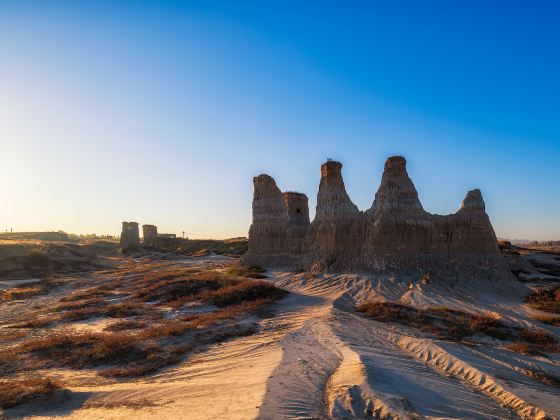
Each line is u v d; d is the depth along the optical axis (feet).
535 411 37.04
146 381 47.57
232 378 44.47
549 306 91.30
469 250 118.93
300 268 142.41
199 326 74.33
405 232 121.08
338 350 54.34
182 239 395.55
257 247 166.61
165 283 119.96
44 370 52.95
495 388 42.86
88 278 176.65
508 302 96.63
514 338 70.23
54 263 209.05
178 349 60.59
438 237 120.16
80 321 84.69
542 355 59.93
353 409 33.47
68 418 35.94
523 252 223.51
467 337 68.95
